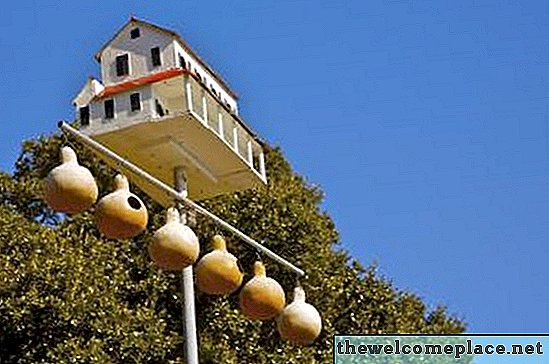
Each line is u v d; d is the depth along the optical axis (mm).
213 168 9906
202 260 8531
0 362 18484
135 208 7699
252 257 21016
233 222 20969
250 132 10844
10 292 18688
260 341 20109
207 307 19922
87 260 19656
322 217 23703
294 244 21500
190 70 10281
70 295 18781
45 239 19484
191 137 9453
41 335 18641
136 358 18906
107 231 7699
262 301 8680
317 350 21031
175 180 9562
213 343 19438
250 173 10055
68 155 7676
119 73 10273
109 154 8141
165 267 7996
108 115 9680
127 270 20828
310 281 21234
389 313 22844
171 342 19359
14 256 19109
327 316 21344
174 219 8078
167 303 20609
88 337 18750
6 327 18562
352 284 22781
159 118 9312
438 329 23906
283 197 21875
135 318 19281
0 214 20266
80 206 7496
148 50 10344
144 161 9500
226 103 10742
